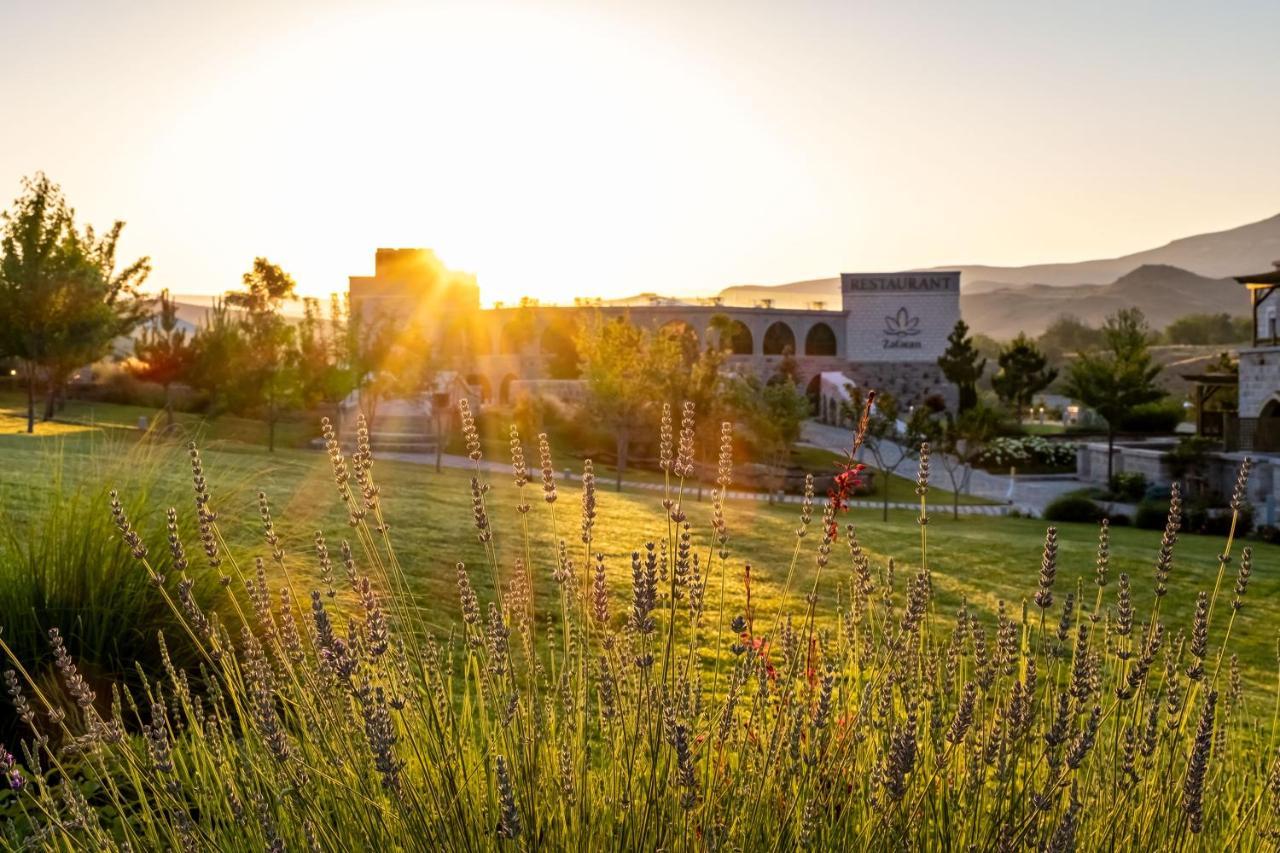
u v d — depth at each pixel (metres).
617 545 14.44
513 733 2.98
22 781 2.89
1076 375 44.97
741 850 2.62
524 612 3.38
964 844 2.74
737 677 2.97
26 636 5.73
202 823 3.07
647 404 36.25
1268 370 37.50
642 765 2.82
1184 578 16.28
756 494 37.16
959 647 3.70
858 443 3.22
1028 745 3.05
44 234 28.33
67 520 6.43
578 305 77.69
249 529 8.83
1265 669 10.23
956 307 80.81
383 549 11.33
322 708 3.07
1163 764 3.21
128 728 5.36
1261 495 34.72
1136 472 41.94
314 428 42.62
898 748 2.51
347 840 2.78
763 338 78.81
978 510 37.03
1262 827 3.09
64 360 29.16
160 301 49.47
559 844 2.63
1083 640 2.92
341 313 37.28
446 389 51.97
